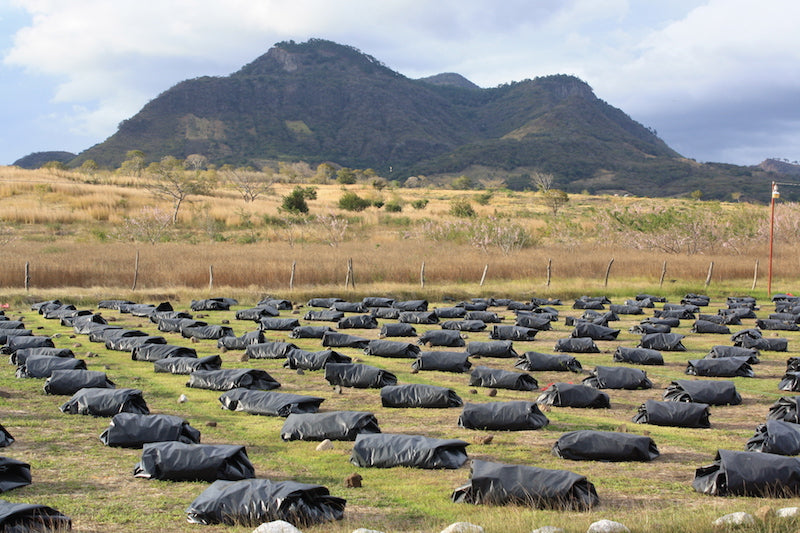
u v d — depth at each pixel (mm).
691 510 6434
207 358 14258
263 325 20672
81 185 70125
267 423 10438
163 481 7570
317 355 14914
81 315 21078
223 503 6316
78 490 7234
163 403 11672
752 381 14203
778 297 28391
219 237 48812
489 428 10141
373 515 6562
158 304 25359
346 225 50812
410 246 43375
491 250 40781
